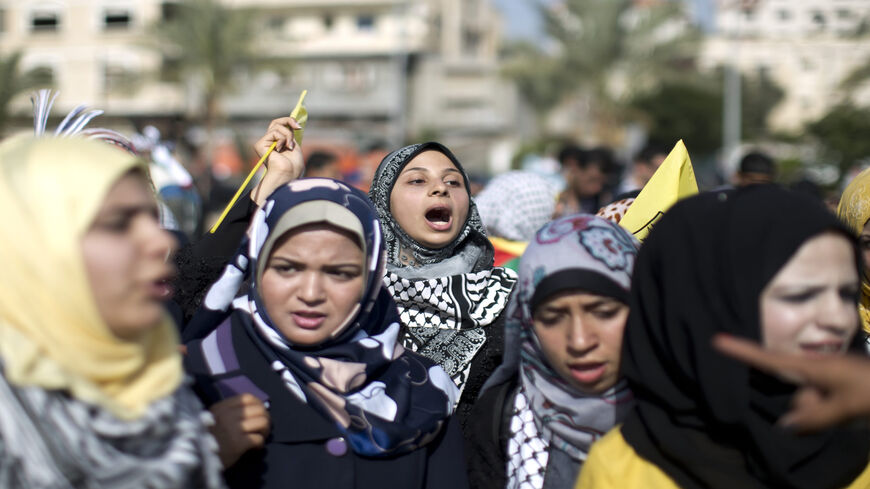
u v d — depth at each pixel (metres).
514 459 2.22
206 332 2.22
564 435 2.14
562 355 2.03
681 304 1.82
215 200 8.84
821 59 30.44
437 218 3.21
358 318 2.24
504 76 35.47
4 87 20.31
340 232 2.12
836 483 1.84
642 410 1.92
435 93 43.38
